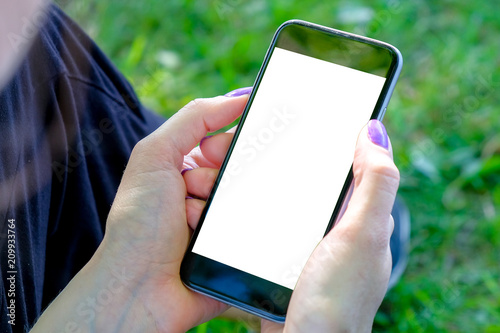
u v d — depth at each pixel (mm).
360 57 1067
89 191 1122
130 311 995
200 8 2318
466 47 2154
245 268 1035
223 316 1447
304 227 1049
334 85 1079
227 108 1077
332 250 889
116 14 2271
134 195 1002
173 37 2270
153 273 1010
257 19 2295
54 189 1069
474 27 2195
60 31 1075
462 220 1834
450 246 1804
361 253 874
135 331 995
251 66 2205
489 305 1665
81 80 1098
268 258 1041
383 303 1680
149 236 991
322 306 877
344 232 884
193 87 2121
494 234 1791
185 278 1023
